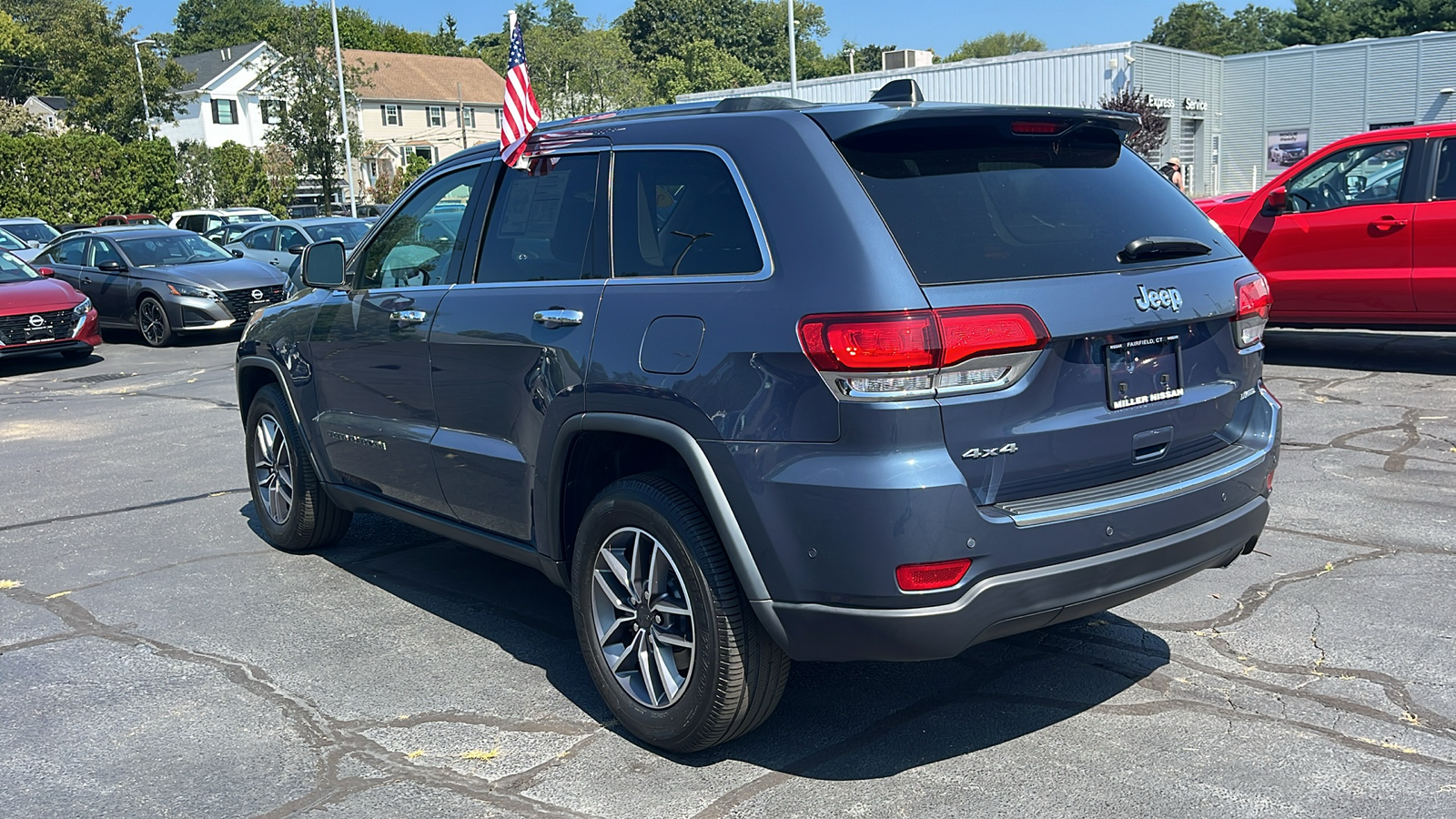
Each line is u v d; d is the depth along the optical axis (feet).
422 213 14.90
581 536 11.73
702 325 10.32
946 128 10.64
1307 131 125.70
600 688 11.81
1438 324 28.60
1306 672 12.62
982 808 10.03
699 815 10.07
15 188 127.54
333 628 15.02
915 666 13.21
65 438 29.19
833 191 9.92
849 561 9.37
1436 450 21.93
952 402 9.27
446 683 13.15
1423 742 10.96
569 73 197.06
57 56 166.30
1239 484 11.05
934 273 9.44
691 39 330.34
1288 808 9.85
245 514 21.01
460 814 10.23
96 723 12.29
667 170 11.38
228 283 50.26
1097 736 11.32
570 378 11.50
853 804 10.18
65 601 16.40
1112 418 10.16
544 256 12.58
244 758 11.40
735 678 10.41
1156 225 11.22
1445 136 27.99
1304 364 31.30
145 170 139.23
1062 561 9.73
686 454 10.33
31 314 42.45
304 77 131.54
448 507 14.16
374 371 15.08
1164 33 328.08
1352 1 218.18
